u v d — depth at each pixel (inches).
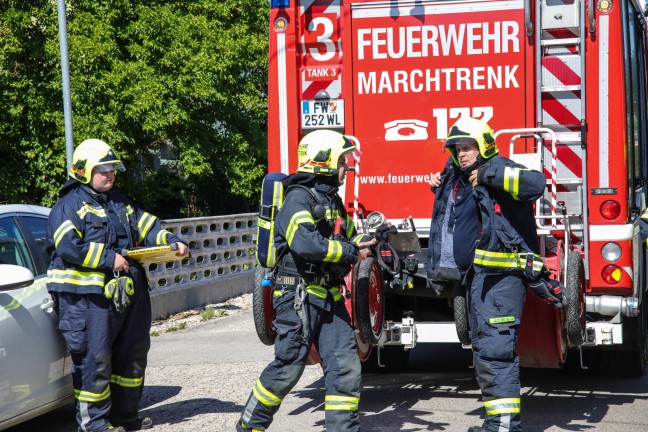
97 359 212.7
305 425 226.2
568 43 237.9
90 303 213.3
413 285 247.3
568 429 215.6
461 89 247.0
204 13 924.6
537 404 243.9
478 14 244.8
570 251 227.1
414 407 242.1
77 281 212.1
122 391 224.8
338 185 191.2
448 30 247.3
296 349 186.2
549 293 194.1
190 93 855.1
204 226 500.7
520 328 220.8
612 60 233.6
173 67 858.8
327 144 187.2
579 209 237.6
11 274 193.5
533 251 197.6
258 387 189.3
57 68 795.4
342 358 183.3
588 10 233.6
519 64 242.5
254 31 952.9
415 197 251.8
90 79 806.5
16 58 806.5
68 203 214.8
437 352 341.1
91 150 217.0
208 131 936.9
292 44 259.0
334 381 182.9
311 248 177.8
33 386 210.5
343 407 182.2
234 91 940.0
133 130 882.1
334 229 188.2
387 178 253.1
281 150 261.3
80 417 215.0
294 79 259.4
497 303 192.7
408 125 251.6
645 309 281.1
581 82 235.3
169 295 460.4
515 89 243.1
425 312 261.7
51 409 223.1
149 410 251.6
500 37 243.6
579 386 267.7
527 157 234.7
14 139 825.5
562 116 240.2
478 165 198.5
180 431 225.5
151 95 824.9
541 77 241.0
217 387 281.4
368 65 253.4
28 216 236.2
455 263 207.8
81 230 213.8
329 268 184.1
